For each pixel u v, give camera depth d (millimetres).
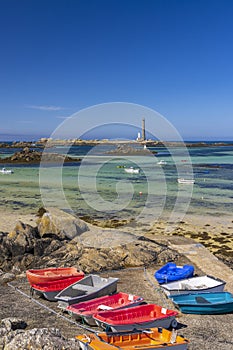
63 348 8539
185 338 10016
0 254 19375
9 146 138250
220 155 102875
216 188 43875
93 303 11914
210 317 12227
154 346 8711
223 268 17641
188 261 18641
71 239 21172
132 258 18391
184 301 12758
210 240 23156
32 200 35812
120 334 9219
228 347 10133
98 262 17859
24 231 20453
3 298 13977
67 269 15297
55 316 12156
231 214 30312
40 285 13805
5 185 45875
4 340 8891
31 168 66625
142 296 14141
